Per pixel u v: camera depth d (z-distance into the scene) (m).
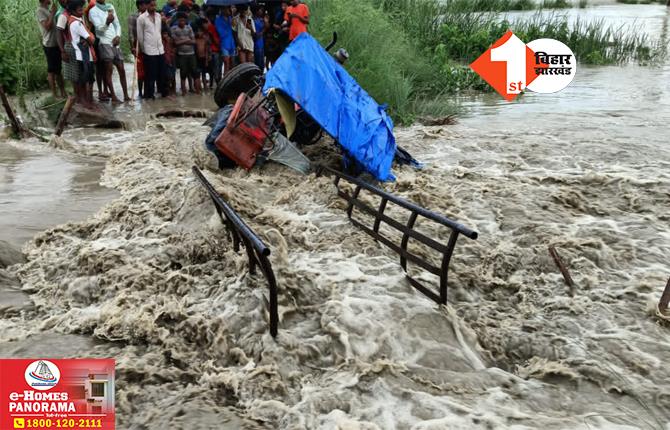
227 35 14.15
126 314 5.00
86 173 8.58
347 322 4.95
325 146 9.57
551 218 7.39
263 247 4.37
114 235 6.49
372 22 14.62
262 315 4.88
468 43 18.91
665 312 5.44
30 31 14.23
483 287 5.98
